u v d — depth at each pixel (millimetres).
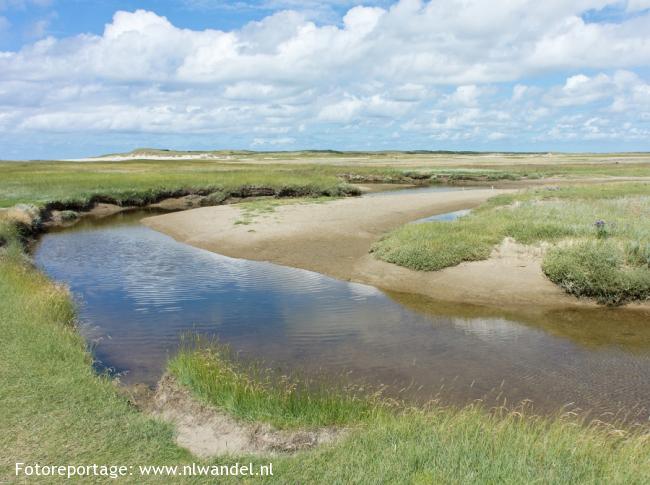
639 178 55812
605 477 5648
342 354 11062
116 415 7543
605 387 9539
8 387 8086
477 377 9938
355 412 7785
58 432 6906
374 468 5910
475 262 17281
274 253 21297
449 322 13273
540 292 15203
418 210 31453
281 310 14258
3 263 16109
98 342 11750
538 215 22953
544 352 11227
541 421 8172
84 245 24469
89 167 74438
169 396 8383
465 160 114375
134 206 39688
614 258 15469
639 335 12312
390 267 17812
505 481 5539
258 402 7855
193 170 63719
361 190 48500
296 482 5750
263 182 42938
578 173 62812
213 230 26312
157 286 16891
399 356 10953
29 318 11188
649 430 7918
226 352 11117
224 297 15578
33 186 40688
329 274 18156
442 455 6137
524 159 122312
